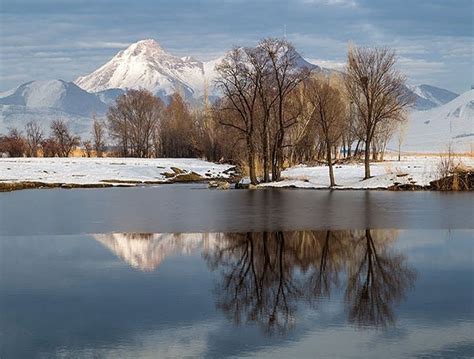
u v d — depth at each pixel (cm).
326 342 1658
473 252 2767
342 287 2194
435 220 3812
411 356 1553
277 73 7000
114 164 9606
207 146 11625
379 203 4869
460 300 2012
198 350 1609
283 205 4775
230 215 4162
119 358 1558
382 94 7338
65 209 4650
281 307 1959
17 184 6994
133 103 14450
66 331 1741
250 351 1599
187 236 3256
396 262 2573
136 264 2562
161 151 13788
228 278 2320
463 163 6762
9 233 3400
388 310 1914
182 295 2094
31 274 2384
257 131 8162
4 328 1769
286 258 2677
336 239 3133
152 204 5009
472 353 1566
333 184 6531
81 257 2709
